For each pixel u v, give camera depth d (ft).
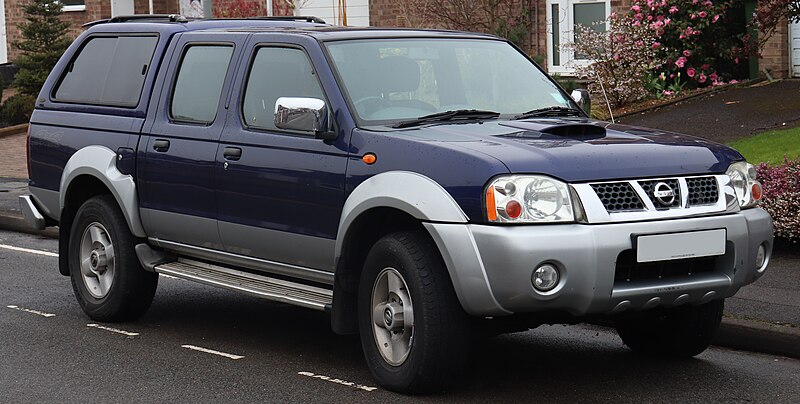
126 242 31.19
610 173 23.18
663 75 67.77
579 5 74.54
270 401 24.41
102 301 31.91
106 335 30.83
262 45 28.22
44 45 95.30
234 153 27.66
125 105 31.42
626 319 27.66
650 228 22.94
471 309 22.93
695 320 26.55
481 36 29.73
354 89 26.18
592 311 22.86
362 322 25.29
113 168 31.09
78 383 26.07
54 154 33.14
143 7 106.83
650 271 23.56
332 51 26.91
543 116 27.73
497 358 28.07
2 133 85.40
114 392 25.30
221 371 26.96
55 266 42.04
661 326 27.30
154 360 28.09
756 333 28.19
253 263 28.17
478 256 22.57
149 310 34.04
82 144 32.14
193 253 29.78
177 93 30.12
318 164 25.75
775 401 24.13
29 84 93.15
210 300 35.58
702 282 23.84
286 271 27.32
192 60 30.04
